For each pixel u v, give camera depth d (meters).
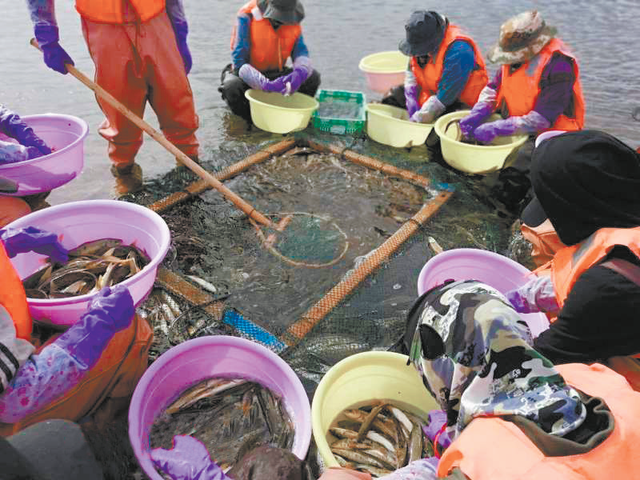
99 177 3.89
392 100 5.08
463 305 1.34
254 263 3.15
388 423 2.26
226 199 3.71
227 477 1.85
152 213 2.68
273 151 4.28
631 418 1.05
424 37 4.12
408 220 3.55
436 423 2.13
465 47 4.18
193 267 3.08
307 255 3.23
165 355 2.12
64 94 5.15
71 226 2.73
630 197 1.67
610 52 6.77
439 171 4.16
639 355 1.83
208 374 2.32
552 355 1.86
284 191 3.86
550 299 2.20
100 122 4.68
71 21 7.04
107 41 3.31
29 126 3.46
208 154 4.26
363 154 4.38
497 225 3.60
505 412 1.13
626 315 1.66
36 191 3.18
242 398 2.27
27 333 1.80
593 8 8.70
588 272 1.74
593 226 1.75
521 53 3.62
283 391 2.21
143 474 1.94
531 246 3.25
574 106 3.82
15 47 6.19
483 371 1.22
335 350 2.63
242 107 4.85
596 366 1.28
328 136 4.63
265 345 2.60
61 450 1.14
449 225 3.57
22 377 1.65
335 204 3.75
